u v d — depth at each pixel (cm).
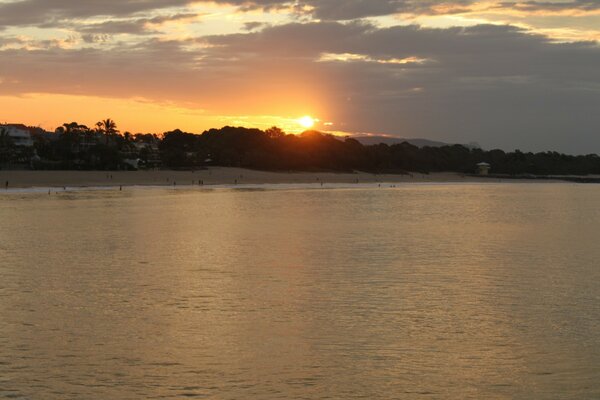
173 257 3909
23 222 6172
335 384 1772
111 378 1795
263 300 2695
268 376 1823
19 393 1689
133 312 2483
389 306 2597
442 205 9781
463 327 2297
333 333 2217
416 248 4406
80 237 4962
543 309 2561
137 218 6762
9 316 2400
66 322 2328
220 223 6275
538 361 1952
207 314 2464
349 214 7656
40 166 16112
